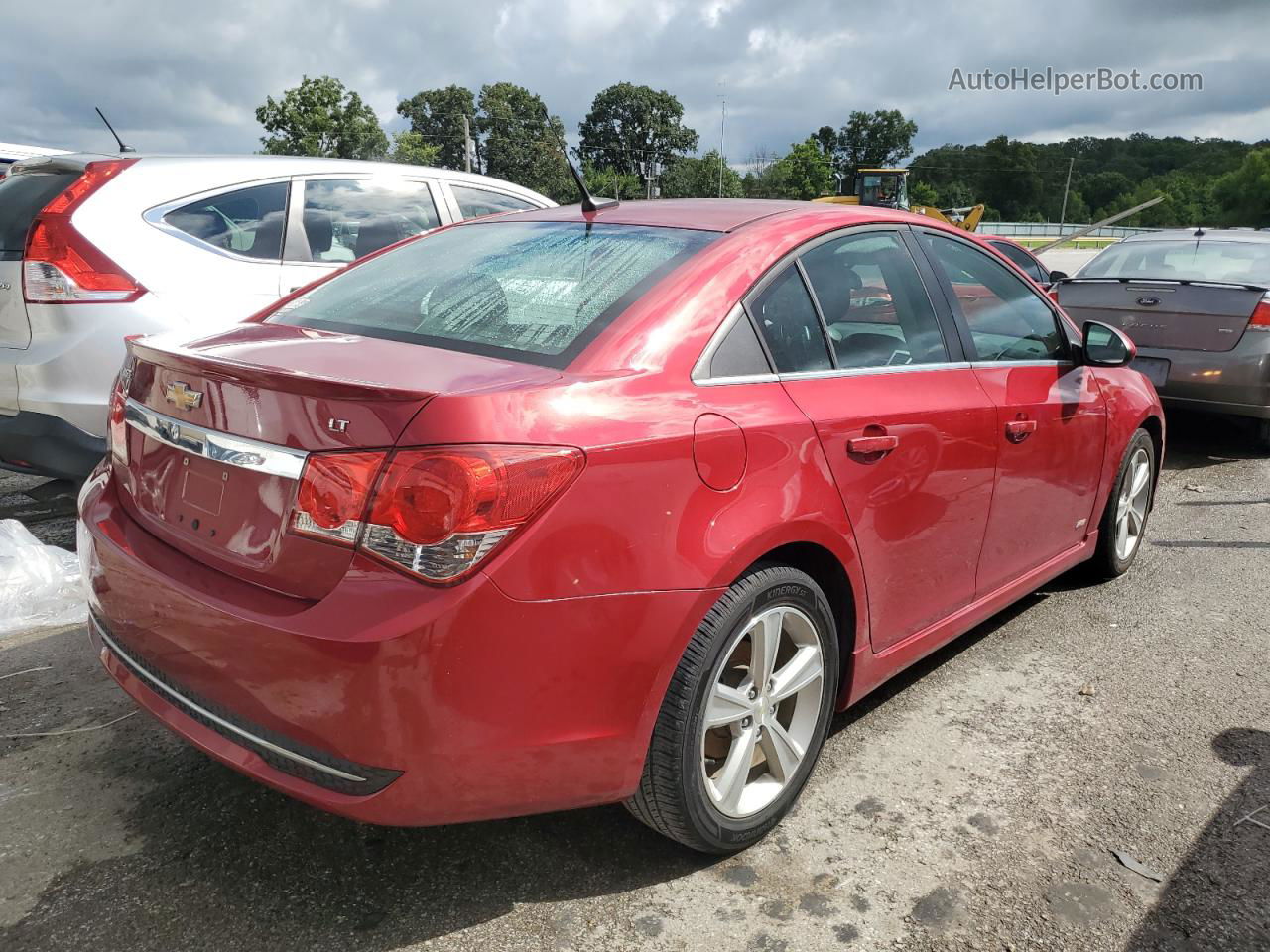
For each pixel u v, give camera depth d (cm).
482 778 186
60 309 399
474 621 175
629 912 214
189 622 195
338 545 179
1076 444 353
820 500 231
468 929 207
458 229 309
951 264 313
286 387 187
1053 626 385
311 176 513
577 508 185
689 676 205
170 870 223
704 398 214
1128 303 678
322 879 222
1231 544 494
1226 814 257
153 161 454
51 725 286
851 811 254
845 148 13162
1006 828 249
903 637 282
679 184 10844
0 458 414
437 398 177
